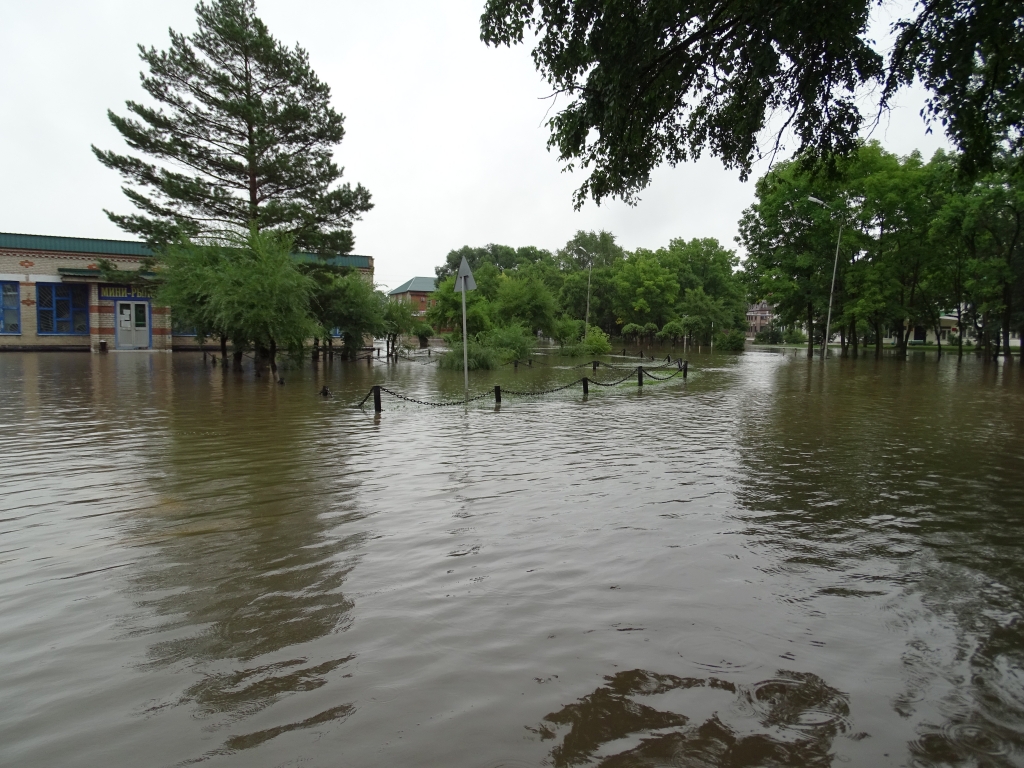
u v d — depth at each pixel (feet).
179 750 8.20
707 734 8.57
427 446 30.50
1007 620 12.15
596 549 15.94
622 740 8.42
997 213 106.63
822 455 28.66
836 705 9.28
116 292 119.75
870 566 14.92
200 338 82.79
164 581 13.83
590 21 25.34
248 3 85.51
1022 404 49.67
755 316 390.21
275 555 15.44
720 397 55.01
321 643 11.06
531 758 8.02
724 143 30.66
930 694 9.59
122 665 10.36
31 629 11.60
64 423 36.68
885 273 124.57
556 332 141.90
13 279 113.91
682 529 17.63
